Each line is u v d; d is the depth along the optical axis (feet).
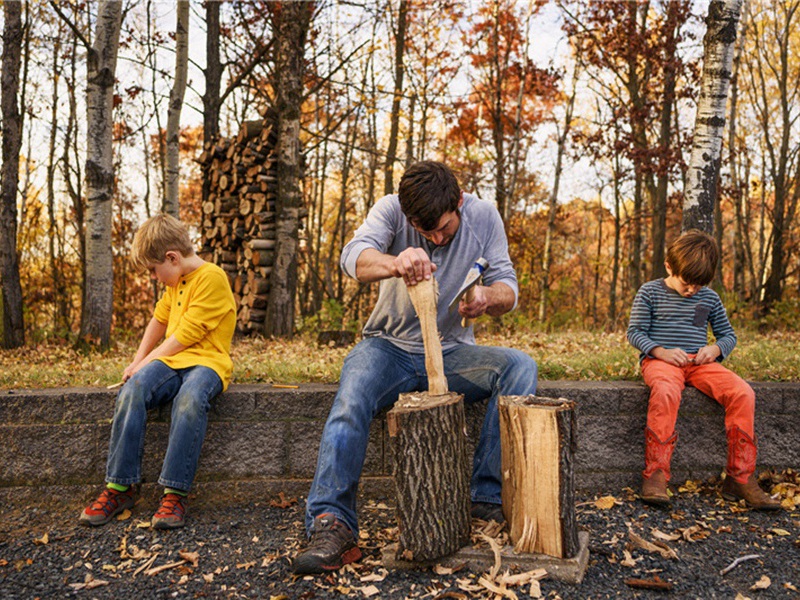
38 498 10.86
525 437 8.13
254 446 11.19
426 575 8.10
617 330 32.94
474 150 59.98
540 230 81.87
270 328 29.32
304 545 8.64
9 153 28.68
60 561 8.68
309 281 72.33
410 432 8.06
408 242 10.09
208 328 10.75
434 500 8.14
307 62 43.86
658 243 47.73
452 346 10.32
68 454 10.97
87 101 24.50
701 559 8.63
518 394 9.32
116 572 8.36
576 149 50.62
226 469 11.15
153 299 71.10
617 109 51.60
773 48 61.26
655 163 46.06
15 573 8.34
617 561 8.54
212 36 44.65
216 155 35.04
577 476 11.50
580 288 101.04
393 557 8.32
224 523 9.95
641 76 55.52
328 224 88.12
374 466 11.19
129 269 71.15
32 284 63.21
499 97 55.72
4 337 28.45
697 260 11.34
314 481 8.68
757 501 10.30
